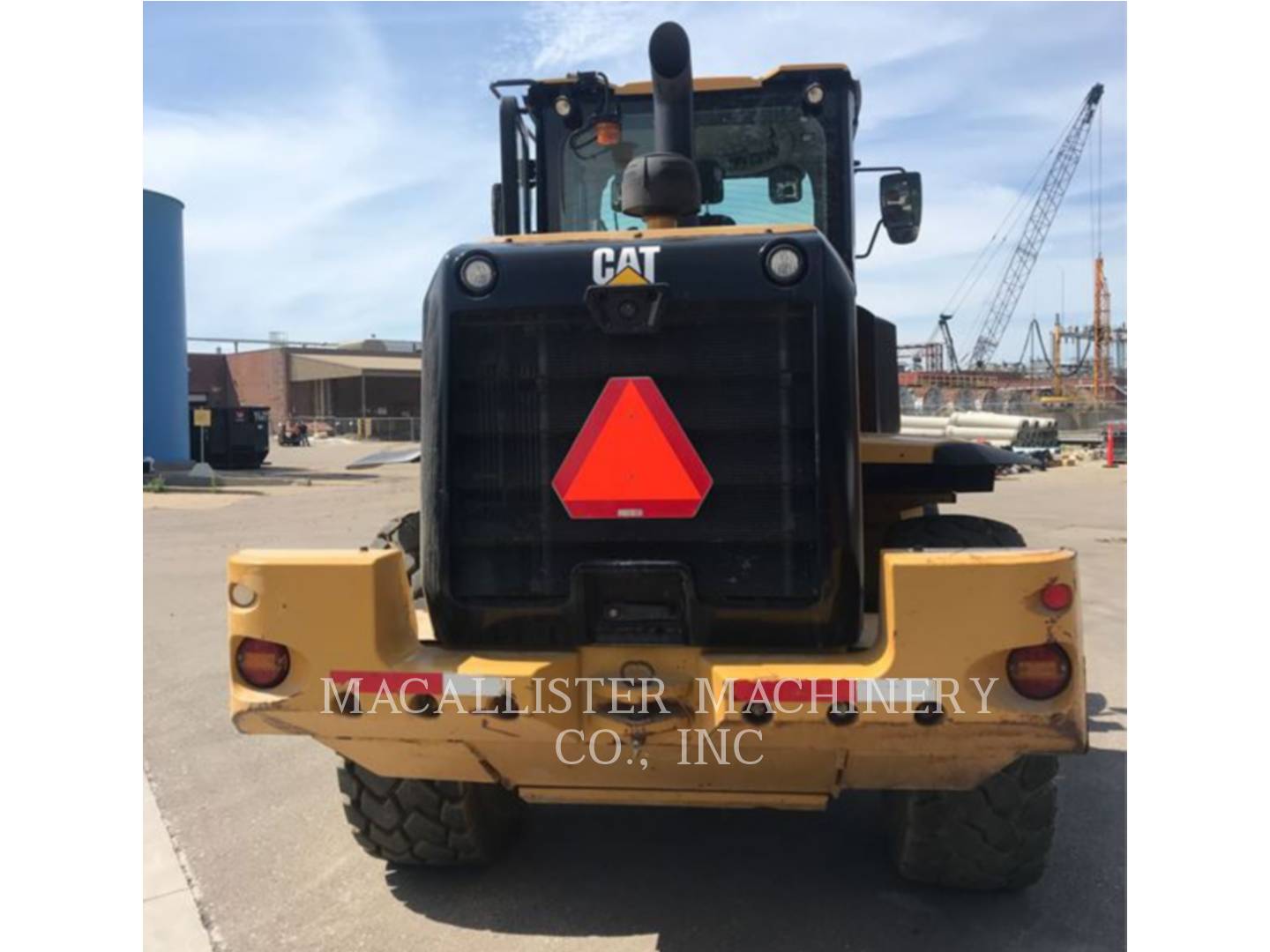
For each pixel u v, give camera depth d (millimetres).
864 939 3303
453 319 3029
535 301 2980
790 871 3789
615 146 4672
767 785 3068
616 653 2988
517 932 3396
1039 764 3283
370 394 61781
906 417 32625
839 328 2926
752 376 2934
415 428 53906
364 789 3598
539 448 3020
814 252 2910
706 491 2947
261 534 13812
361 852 4012
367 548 3072
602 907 3545
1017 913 3443
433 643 3117
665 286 2926
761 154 4711
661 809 4383
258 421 31062
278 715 2916
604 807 4414
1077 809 4305
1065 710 2619
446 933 3398
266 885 3744
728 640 2967
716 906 3535
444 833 3623
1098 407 51969
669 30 3365
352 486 23875
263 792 4629
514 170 4145
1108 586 9555
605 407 2971
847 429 2928
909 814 3381
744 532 2943
